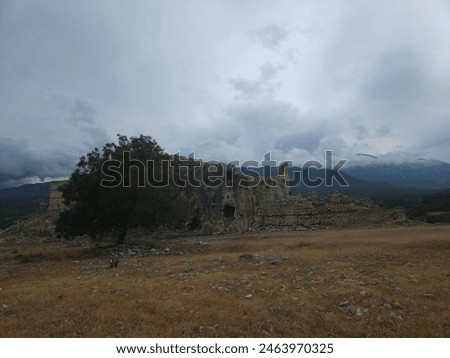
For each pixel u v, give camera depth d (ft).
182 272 65.16
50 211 228.22
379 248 85.40
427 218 219.82
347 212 184.34
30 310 42.73
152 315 39.50
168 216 124.47
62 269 81.20
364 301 42.47
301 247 96.58
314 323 36.70
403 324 35.91
